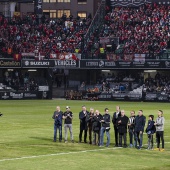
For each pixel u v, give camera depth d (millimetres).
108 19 133250
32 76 123188
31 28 131750
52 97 123125
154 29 128750
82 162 39281
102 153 43281
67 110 49125
